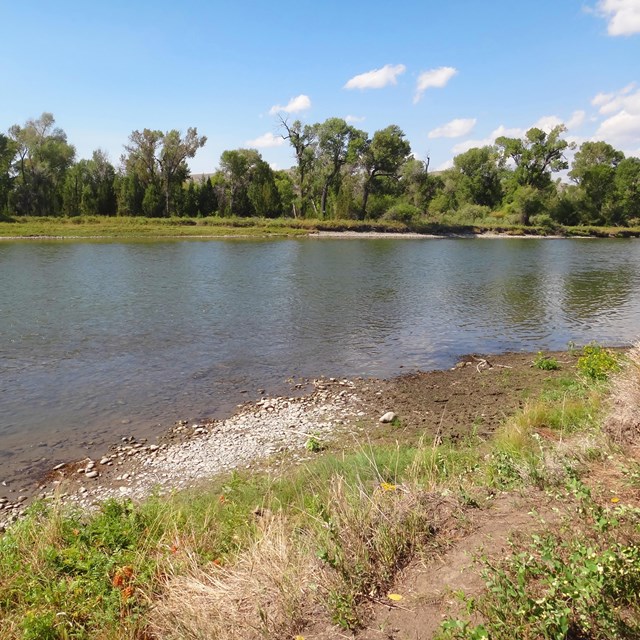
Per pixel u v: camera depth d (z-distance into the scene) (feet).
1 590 13.52
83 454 27.17
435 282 91.66
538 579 10.02
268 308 66.49
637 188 276.00
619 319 61.46
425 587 10.91
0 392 35.81
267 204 259.39
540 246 187.21
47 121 245.24
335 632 10.19
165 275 95.96
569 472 14.51
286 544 13.71
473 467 20.02
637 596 8.92
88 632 12.17
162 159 249.14
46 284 82.23
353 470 21.43
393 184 254.27
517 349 48.47
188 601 12.17
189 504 20.35
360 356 45.83
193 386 37.63
